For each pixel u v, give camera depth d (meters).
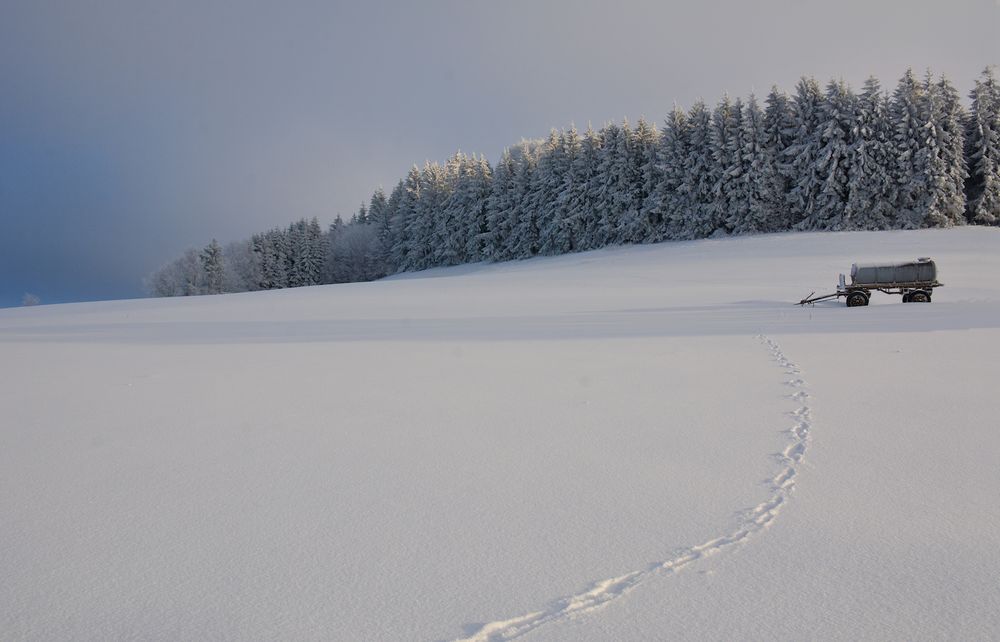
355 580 2.76
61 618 2.52
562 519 3.37
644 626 2.38
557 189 57.94
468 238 67.75
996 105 44.41
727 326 12.56
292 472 4.27
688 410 5.69
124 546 3.17
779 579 2.70
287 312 21.64
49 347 13.41
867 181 43.75
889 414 5.31
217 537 3.25
